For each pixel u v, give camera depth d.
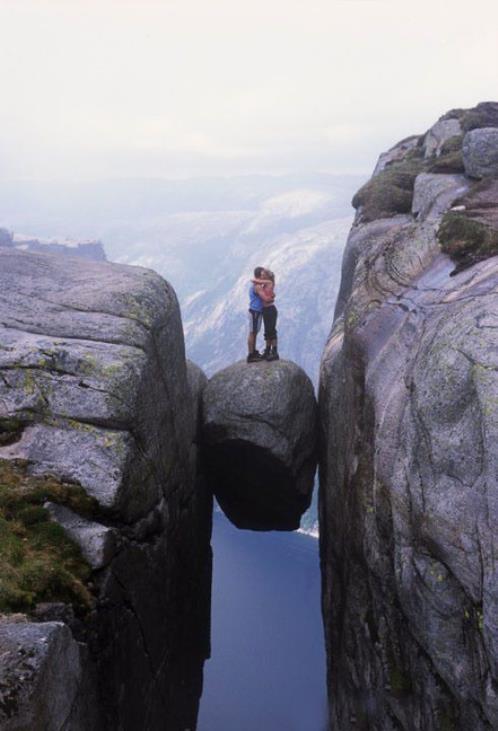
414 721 8.88
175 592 12.99
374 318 11.62
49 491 8.98
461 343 7.67
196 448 15.84
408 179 22.95
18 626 6.48
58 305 11.79
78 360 10.17
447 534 7.36
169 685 12.30
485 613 6.73
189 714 14.88
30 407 9.78
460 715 7.66
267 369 16.08
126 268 14.09
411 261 12.22
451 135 25.09
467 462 7.12
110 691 8.45
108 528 8.95
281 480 16.67
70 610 7.73
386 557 9.54
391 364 10.23
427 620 7.94
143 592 10.25
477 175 16.58
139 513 10.28
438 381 7.72
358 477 11.23
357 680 11.27
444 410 7.57
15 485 8.96
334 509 14.00
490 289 8.73
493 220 11.99
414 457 8.17
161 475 11.68
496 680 6.71
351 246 20.80
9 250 15.09
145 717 10.34
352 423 12.08
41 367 10.06
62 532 8.57
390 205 21.81
